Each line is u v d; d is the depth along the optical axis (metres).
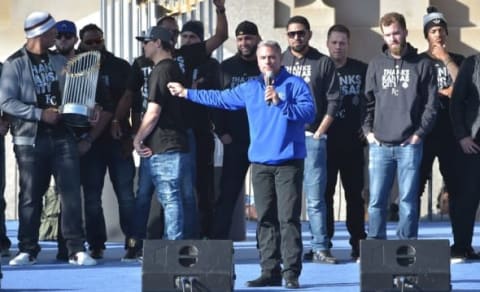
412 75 16.00
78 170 16.42
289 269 14.21
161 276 12.84
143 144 15.70
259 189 14.23
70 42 16.72
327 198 17.31
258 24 26.97
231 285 12.84
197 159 17.97
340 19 27.41
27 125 16.16
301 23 16.44
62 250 17.03
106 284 14.86
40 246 18.53
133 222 16.95
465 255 16.88
